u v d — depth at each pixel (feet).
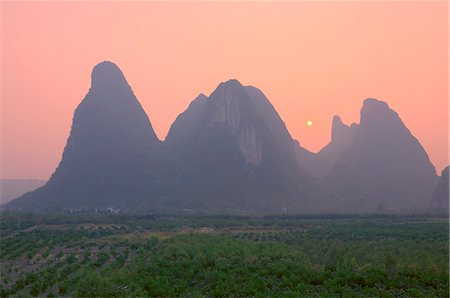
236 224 353.10
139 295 77.61
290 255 126.11
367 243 170.30
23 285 92.94
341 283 88.89
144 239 210.38
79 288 83.97
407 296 79.77
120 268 111.65
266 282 88.38
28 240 192.95
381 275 94.38
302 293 79.61
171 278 96.37
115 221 383.45
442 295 81.41
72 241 200.13
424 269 99.76
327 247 152.25
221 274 94.58
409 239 194.59
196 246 147.84
